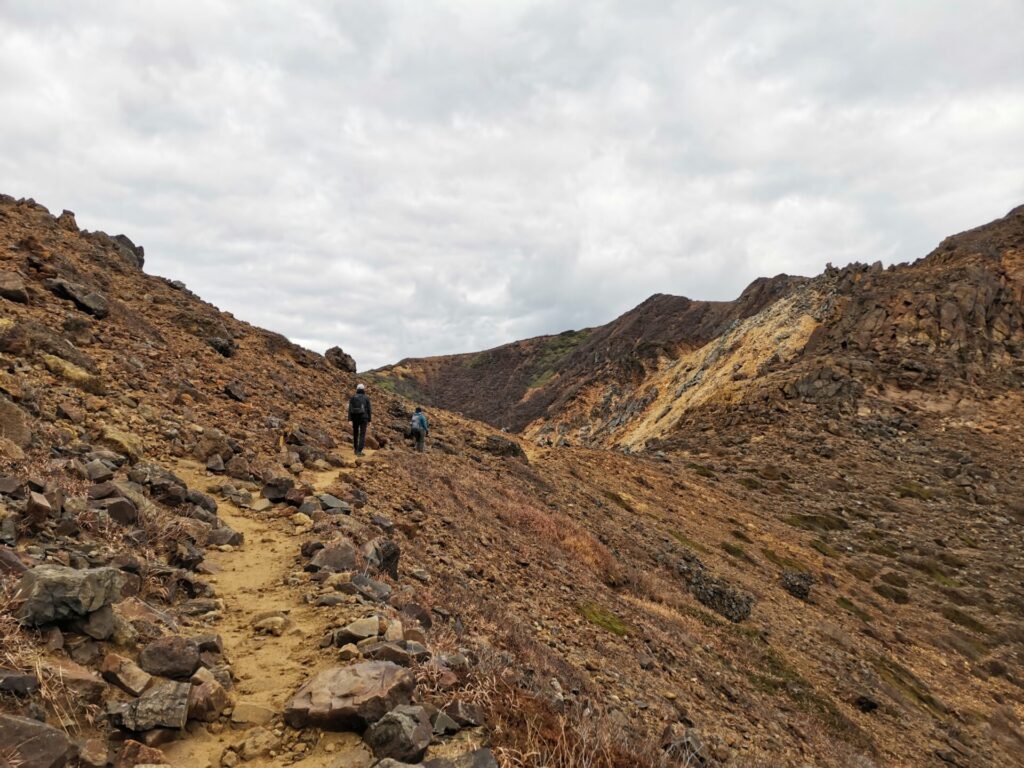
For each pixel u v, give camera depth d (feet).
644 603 59.06
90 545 18.11
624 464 137.80
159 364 47.47
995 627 105.70
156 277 83.05
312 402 65.21
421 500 45.96
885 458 196.34
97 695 11.75
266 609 19.22
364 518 33.60
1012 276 297.94
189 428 36.17
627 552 75.97
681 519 109.40
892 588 113.50
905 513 159.94
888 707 61.57
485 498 62.18
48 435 25.18
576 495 92.89
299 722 12.82
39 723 9.66
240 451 37.11
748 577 91.09
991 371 245.04
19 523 16.97
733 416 238.89
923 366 246.68
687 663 45.37
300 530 27.43
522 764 12.43
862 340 277.23
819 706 52.70
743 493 156.25
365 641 16.48
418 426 68.03
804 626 78.48
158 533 21.72
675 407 327.47
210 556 23.30
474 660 18.85
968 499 169.58
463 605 28.14
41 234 67.10
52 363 34.17
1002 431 206.90
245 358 67.15
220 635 16.98
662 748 22.81
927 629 99.55
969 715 71.36
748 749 32.96
